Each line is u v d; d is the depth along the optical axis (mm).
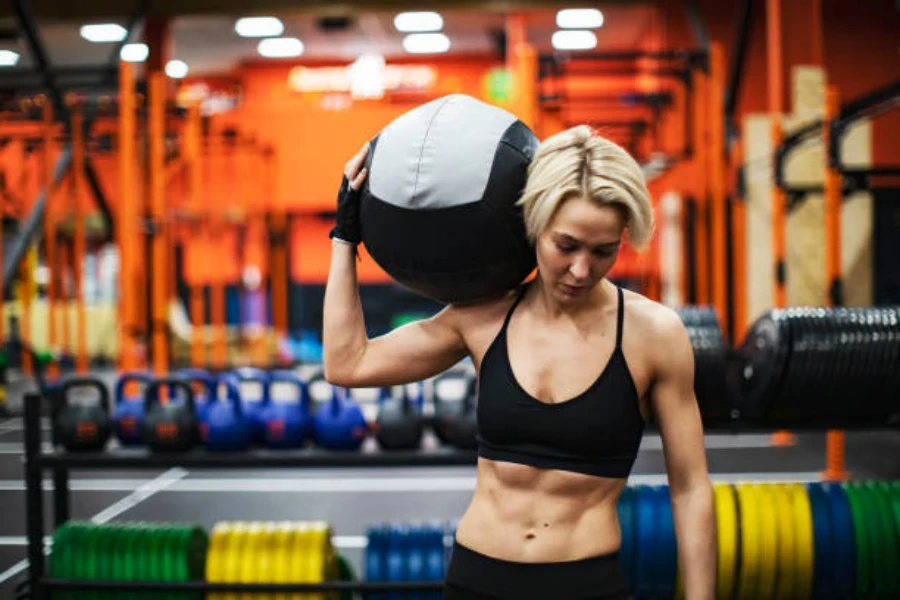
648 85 12266
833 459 5641
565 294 1325
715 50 7113
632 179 1257
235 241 14430
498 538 1406
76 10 11328
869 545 2738
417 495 5398
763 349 2699
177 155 10055
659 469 5895
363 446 2898
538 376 1386
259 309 15578
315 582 2732
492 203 1395
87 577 2830
